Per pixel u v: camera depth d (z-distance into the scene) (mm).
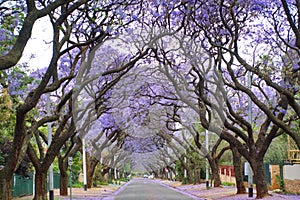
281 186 28703
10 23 14188
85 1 13453
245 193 26562
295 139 17547
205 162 41469
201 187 39344
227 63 20312
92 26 16297
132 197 31094
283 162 34438
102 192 35125
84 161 35938
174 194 34656
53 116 16578
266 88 25750
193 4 18516
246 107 27016
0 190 13547
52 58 13758
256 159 21938
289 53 19453
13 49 8906
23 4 13938
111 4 15383
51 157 19141
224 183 43812
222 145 48031
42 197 19000
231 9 18016
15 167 13891
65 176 28812
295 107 16312
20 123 13719
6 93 16609
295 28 14953
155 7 18484
